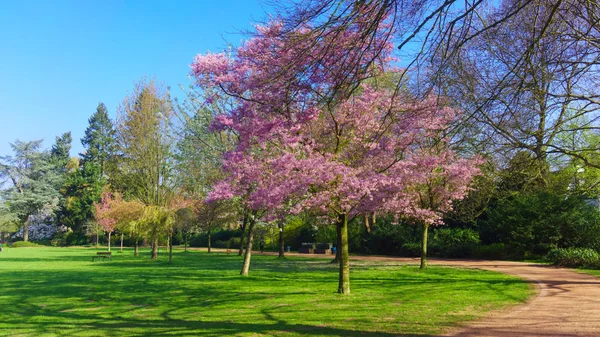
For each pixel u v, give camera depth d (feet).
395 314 30.71
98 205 153.58
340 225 42.91
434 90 23.00
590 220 77.20
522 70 21.58
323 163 35.78
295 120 30.89
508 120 26.11
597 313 29.78
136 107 104.88
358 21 15.70
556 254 70.28
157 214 92.68
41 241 213.87
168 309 35.17
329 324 27.76
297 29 16.53
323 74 18.31
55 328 28.32
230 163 40.24
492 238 95.40
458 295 38.99
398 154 43.50
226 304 36.94
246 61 31.63
